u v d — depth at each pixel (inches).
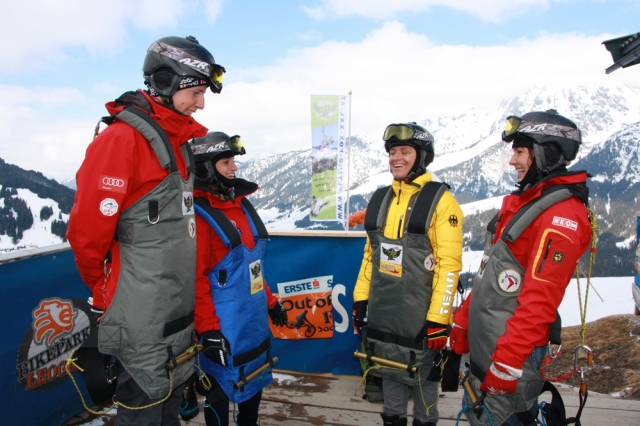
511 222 73.1
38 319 102.7
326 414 118.0
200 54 71.2
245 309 90.0
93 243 64.9
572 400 126.5
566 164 72.2
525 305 68.0
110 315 67.7
